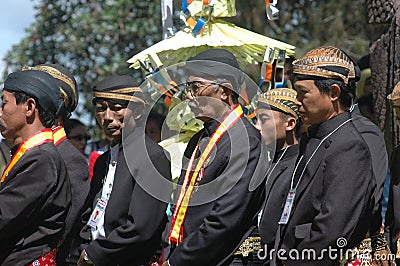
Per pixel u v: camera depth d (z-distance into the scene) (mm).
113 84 8289
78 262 7871
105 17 16250
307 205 7105
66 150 8484
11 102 7500
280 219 7352
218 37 9086
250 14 17000
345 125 7227
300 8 18000
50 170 7324
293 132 8703
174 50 9047
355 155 6988
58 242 7598
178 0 13734
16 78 7523
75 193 8352
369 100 10453
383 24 9852
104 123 8336
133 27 16375
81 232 8305
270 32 17469
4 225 7195
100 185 8469
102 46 16406
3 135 7559
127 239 7578
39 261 7348
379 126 9891
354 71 7523
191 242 7199
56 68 8859
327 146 7152
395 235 7398
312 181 7121
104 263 7625
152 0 16516
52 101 7570
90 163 10164
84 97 16484
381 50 9875
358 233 7035
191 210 7426
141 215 7590
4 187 7301
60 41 16484
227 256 7273
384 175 7695
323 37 17688
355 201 6883
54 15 16547
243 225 7285
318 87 7293
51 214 7414
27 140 7453
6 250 7332
